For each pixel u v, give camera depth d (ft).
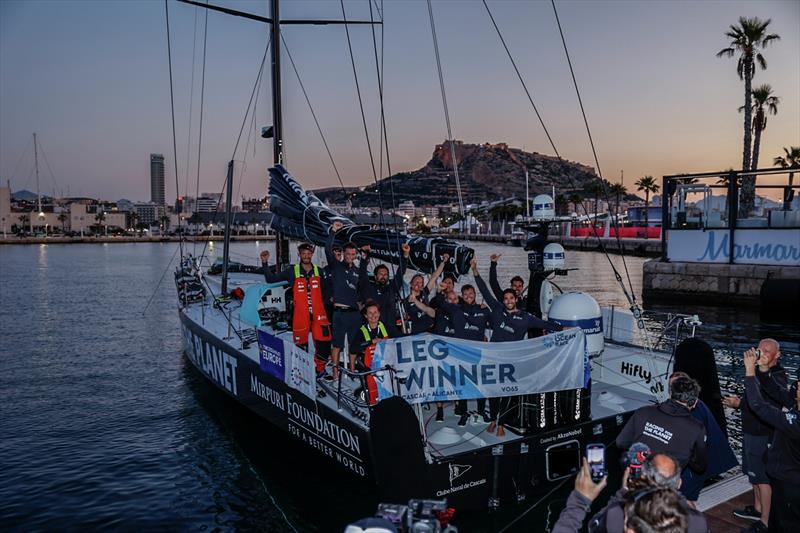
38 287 128.26
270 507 22.68
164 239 536.01
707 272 83.66
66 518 22.50
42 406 37.91
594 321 22.95
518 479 19.49
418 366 18.76
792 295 67.62
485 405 21.77
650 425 12.89
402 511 8.23
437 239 22.56
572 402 20.56
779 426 12.76
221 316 37.22
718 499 17.17
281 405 25.25
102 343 60.64
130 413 35.83
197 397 38.96
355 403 20.57
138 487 25.13
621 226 224.74
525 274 137.49
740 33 124.26
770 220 80.59
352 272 24.47
